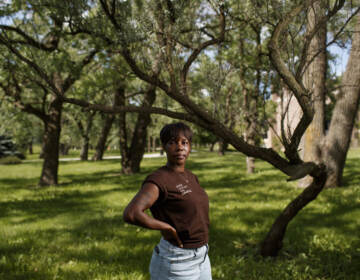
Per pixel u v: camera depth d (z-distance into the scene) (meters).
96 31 3.98
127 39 3.45
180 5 3.54
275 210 6.89
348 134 9.41
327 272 3.79
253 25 4.70
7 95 11.44
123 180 13.03
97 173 16.86
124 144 15.78
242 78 9.34
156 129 31.70
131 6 3.67
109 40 4.04
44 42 9.96
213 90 3.89
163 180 1.85
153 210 1.93
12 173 18.48
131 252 4.62
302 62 3.03
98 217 6.77
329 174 9.50
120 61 5.05
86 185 11.93
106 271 3.90
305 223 5.87
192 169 16.89
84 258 4.43
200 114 3.52
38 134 31.25
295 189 9.47
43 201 8.89
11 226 6.24
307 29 3.38
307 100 2.88
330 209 6.84
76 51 10.03
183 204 1.88
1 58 4.09
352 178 11.17
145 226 1.70
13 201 9.02
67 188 11.27
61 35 5.86
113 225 6.08
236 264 4.05
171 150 1.96
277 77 3.35
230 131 3.58
